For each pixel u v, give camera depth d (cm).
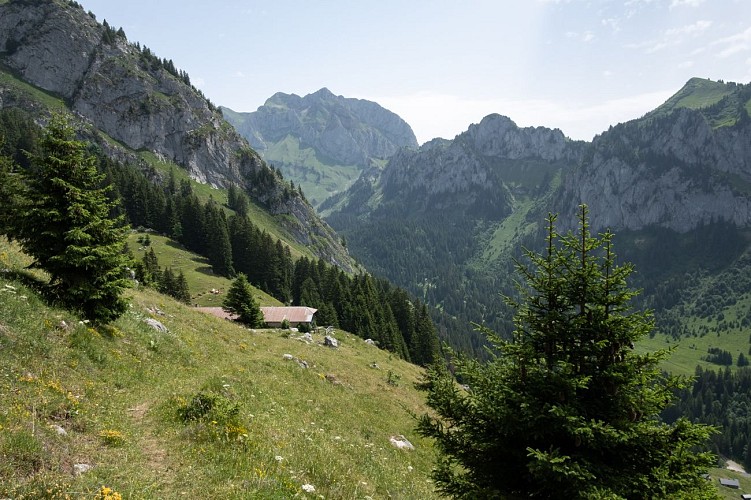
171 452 1102
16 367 1202
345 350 5550
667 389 1045
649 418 1087
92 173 1889
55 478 809
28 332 1388
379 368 4991
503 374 1184
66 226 1775
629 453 1034
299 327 7081
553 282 1119
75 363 1427
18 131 15575
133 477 912
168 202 14850
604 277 1123
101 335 1797
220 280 11556
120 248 1931
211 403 1426
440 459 1223
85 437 1043
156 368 1844
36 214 1703
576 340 1118
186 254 13062
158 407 1390
